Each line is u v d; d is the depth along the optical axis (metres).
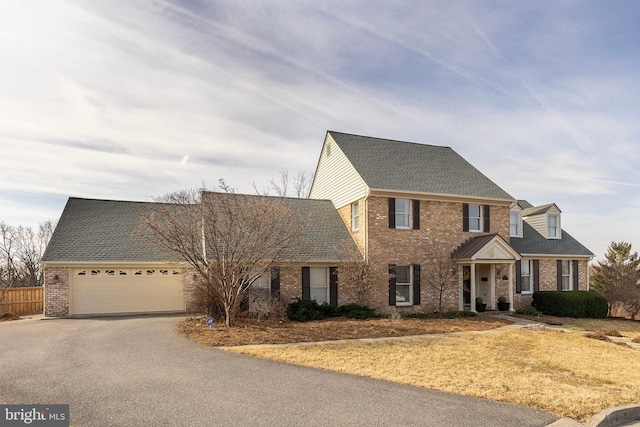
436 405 6.79
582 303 21.39
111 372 8.57
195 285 17.91
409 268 20.38
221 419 6.07
